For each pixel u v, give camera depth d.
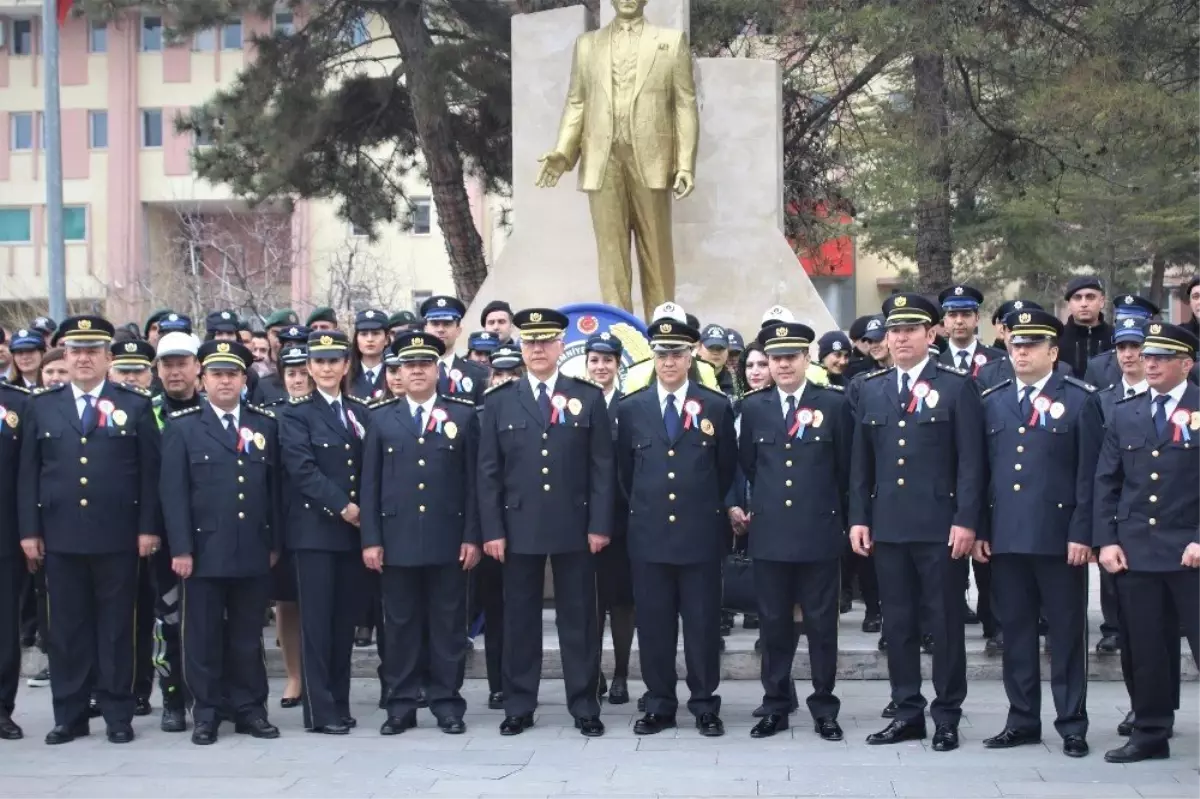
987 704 8.80
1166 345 7.27
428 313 9.86
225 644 8.35
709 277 12.80
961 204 25.39
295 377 9.09
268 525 8.39
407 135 21.25
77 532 8.16
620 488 8.41
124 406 8.39
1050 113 15.47
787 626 8.11
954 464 7.82
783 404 8.15
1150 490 7.29
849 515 8.11
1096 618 10.71
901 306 7.87
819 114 20.66
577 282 12.80
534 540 8.09
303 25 20.64
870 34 15.71
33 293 39.12
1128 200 24.05
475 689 9.49
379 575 8.67
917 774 7.10
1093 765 7.26
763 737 7.95
